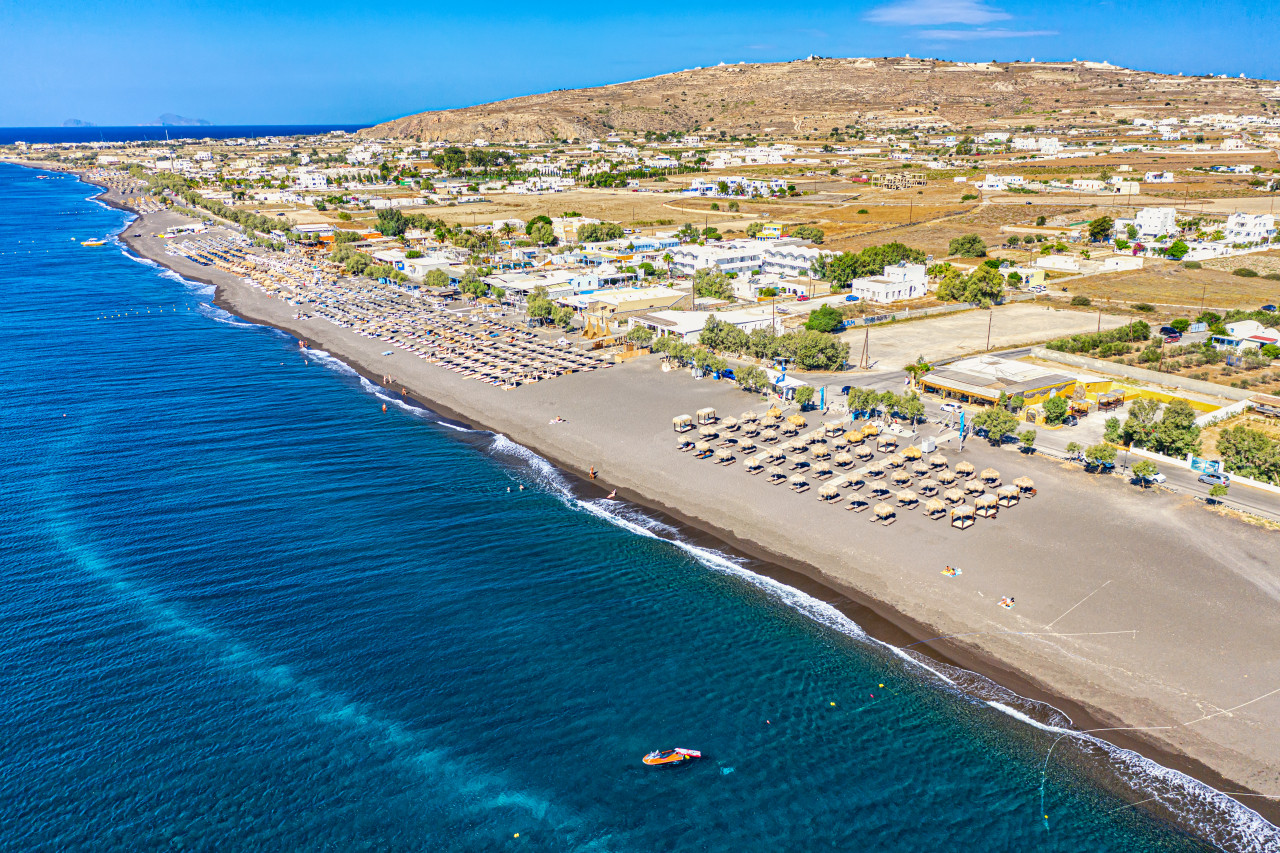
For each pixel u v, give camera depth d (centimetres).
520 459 11131
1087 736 5975
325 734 6191
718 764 5909
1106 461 9731
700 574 8244
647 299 18325
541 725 6278
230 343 17525
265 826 5422
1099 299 19388
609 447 11294
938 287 19788
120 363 15988
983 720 6203
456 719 6334
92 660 6994
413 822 5456
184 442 11894
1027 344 15650
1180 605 7212
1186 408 10381
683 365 14625
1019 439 10700
